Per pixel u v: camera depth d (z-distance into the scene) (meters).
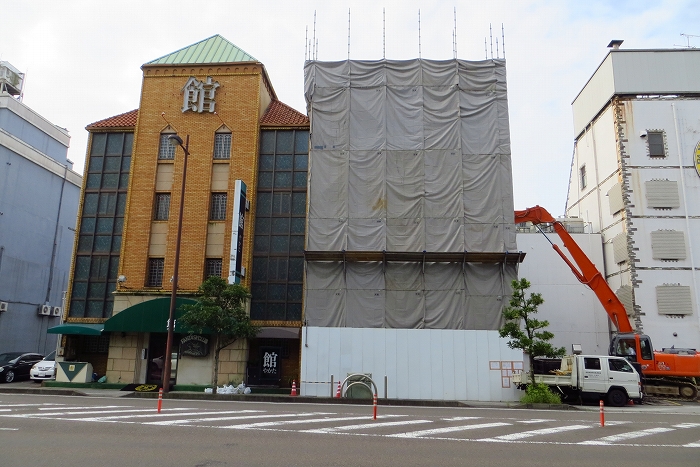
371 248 26.20
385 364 24.38
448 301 25.62
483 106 27.78
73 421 13.55
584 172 39.66
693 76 33.62
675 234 31.70
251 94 28.81
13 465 8.75
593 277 27.67
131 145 29.72
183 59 30.08
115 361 26.05
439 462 9.49
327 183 27.00
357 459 9.57
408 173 27.02
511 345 22.34
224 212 27.81
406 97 28.00
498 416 17.06
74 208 43.12
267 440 11.26
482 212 26.53
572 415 17.95
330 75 28.28
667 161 32.75
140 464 8.91
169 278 26.97
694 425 15.56
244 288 23.56
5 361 30.81
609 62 34.53
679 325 30.66
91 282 28.22
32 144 41.81
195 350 25.62
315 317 25.62
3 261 34.59
